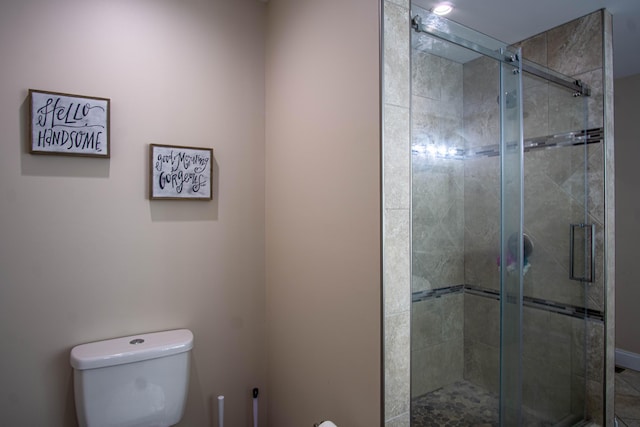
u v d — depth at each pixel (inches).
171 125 63.1
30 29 51.7
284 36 65.9
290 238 64.4
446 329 54.6
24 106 51.5
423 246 52.5
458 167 55.7
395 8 44.4
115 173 58.2
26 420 52.3
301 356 61.2
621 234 117.6
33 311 52.7
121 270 59.0
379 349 43.8
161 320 62.6
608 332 72.7
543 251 70.6
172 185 62.5
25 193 51.9
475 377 56.7
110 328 58.2
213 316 68.0
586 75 72.0
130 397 53.2
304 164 59.7
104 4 57.0
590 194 73.7
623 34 80.7
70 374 55.2
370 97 44.7
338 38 50.6
